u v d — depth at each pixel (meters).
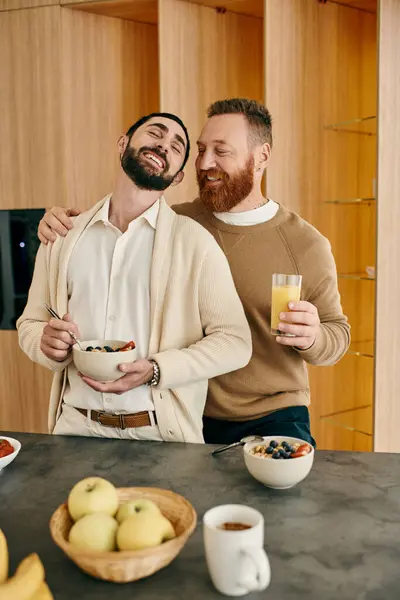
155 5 3.48
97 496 1.04
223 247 2.14
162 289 1.73
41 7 3.53
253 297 2.09
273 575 1.00
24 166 3.67
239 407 2.07
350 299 3.65
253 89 3.67
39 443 1.59
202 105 3.45
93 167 3.72
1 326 3.82
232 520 1.01
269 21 3.11
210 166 2.08
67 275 1.80
